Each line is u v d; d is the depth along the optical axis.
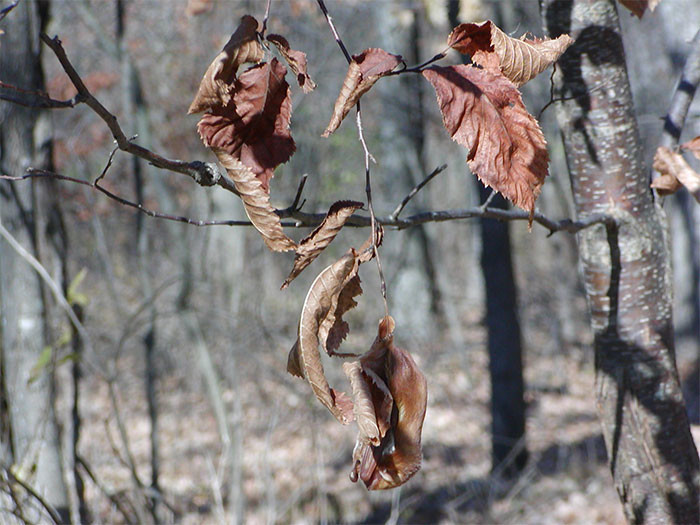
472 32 1.97
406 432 1.86
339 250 15.21
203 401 10.42
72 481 5.60
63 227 5.71
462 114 1.93
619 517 8.36
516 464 10.00
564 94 3.08
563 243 20.66
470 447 11.27
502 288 10.45
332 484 8.84
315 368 1.86
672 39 11.30
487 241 10.48
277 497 7.72
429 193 18.62
